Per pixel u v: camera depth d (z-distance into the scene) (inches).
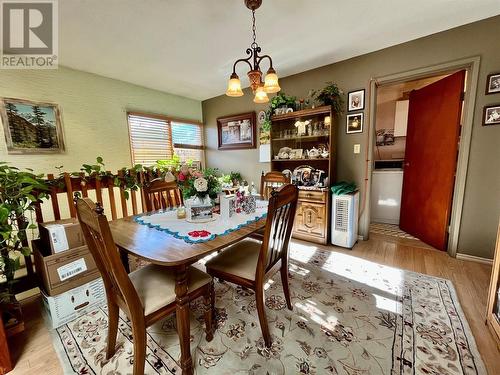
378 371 46.3
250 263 57.2
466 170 90.2
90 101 122.6
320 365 47.9
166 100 157.9
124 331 59.1
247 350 52.1
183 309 45.1
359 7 71.9
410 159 125.2
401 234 126.1
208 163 184.9
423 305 65.8
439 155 103.7
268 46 96.3
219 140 173.0
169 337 56.9
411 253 101.4
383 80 102.4
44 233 65.7
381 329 57.2
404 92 160.4
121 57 103.7
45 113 108.3
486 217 88.6
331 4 70.0
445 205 100.1
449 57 88.0
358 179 115.3
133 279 50.6
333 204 108.9
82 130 120.6
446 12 76.0
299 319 61.6
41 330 60.3
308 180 119.2
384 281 79.1
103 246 39.7
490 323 55.2
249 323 60.9
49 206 111.5
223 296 73.4
